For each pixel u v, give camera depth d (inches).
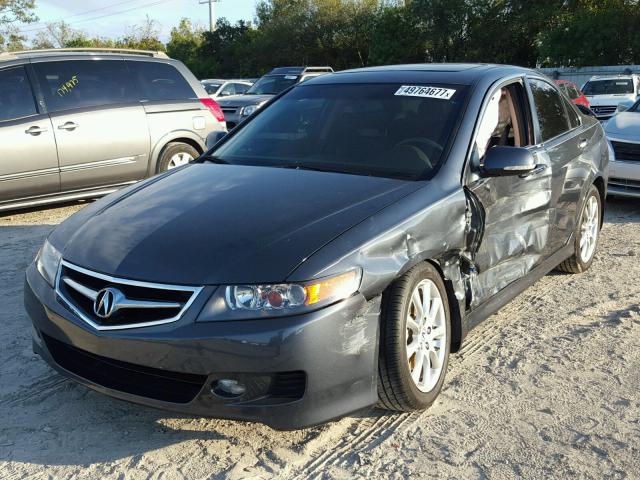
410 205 126.6
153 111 315.6
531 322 176.9
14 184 275.3
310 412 108.1
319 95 175.0
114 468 112.3
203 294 106.5
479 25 1583.4
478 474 110.6
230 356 104.2
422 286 126.5
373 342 114.3
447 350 134.2
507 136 167.0
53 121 283.1
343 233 115.3
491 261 149.9
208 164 160.4
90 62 301.9
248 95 635.5
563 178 185.0
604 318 179.2
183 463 113.7
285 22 1968.5
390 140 151.0
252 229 117.7
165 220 125.2
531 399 135.3
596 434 122.5
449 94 159.2
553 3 1491.1
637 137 307.3
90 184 298.7
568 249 199.8
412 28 1683.1
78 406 132.4
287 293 105.8
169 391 111.6
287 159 154.9
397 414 129.7
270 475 110.4
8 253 238.7
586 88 780.0
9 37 1477.6
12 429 123.7
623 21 1280.8
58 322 117.5
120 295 110.5
